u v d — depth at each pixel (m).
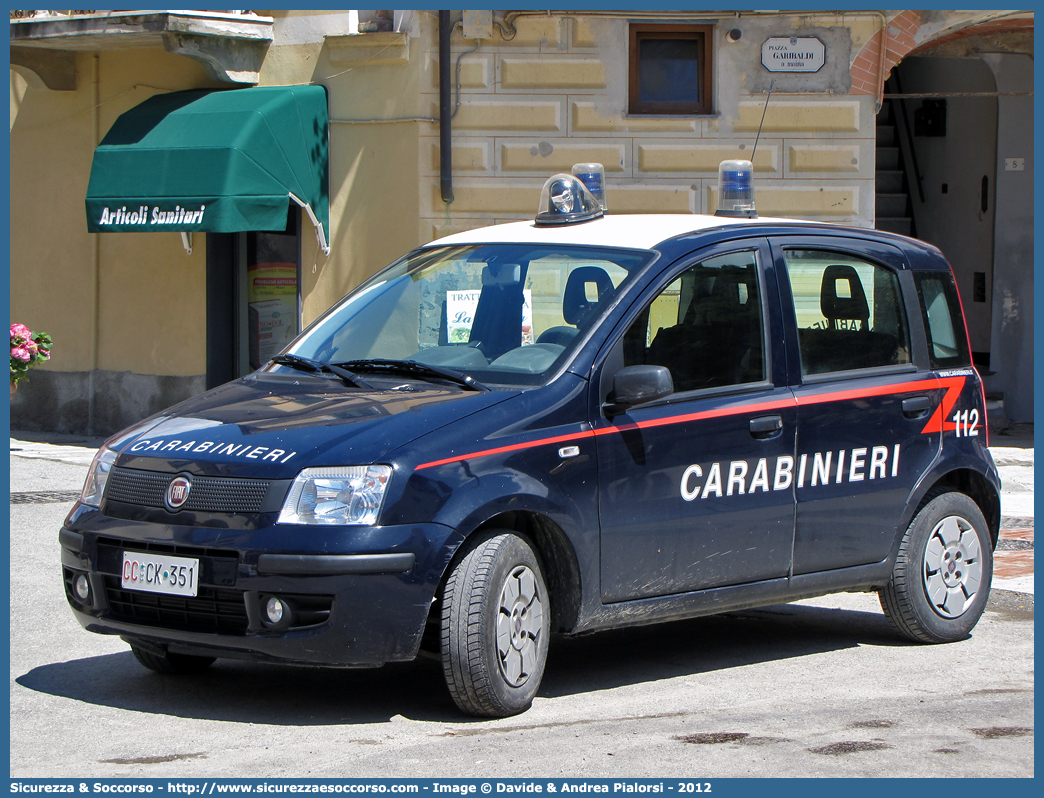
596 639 7.72
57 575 9.01
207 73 16.28
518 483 5.74
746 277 6.89
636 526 6.20
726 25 15.49
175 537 5.57
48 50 17.06
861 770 5.12
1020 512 12.30
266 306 16.73
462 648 5.60
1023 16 15.85
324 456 5.50
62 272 17.80
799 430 6.84
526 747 5.37
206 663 6.75
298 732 5.61
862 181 15.70
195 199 15.09
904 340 7.55
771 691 6.43
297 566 5.33
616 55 15.48
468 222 15.59
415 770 5.07
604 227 7.12
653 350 6.42
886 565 7.34
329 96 15.93
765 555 6.74
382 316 6.98
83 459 15.19
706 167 15.62
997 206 18.72
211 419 6.08
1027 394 18.94
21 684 6.43
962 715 5.97
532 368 6.22
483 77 15.44
